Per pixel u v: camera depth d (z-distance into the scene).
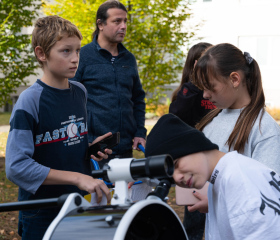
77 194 1.29
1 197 5.72
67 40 2.10
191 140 1.56
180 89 3.33
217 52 2.13
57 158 2.14
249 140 2.17
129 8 8.66
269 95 17.02
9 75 8.09
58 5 8.34
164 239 1.25
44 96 2.12
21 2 8.01
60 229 1.19
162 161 1.23
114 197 1.32
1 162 7.90
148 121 16.30
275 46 16.80
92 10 8.04
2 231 4.40
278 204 1.54
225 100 2.18
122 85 3.71
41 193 2.14
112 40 3.70
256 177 1.59
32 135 2.06
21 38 8.09
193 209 2.20
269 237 1.48
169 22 8.36
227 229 1.66
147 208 1.21
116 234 1.08
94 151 2.29
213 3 16.91
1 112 20.89
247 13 16.80
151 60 8.56
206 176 1.62
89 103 3.66
